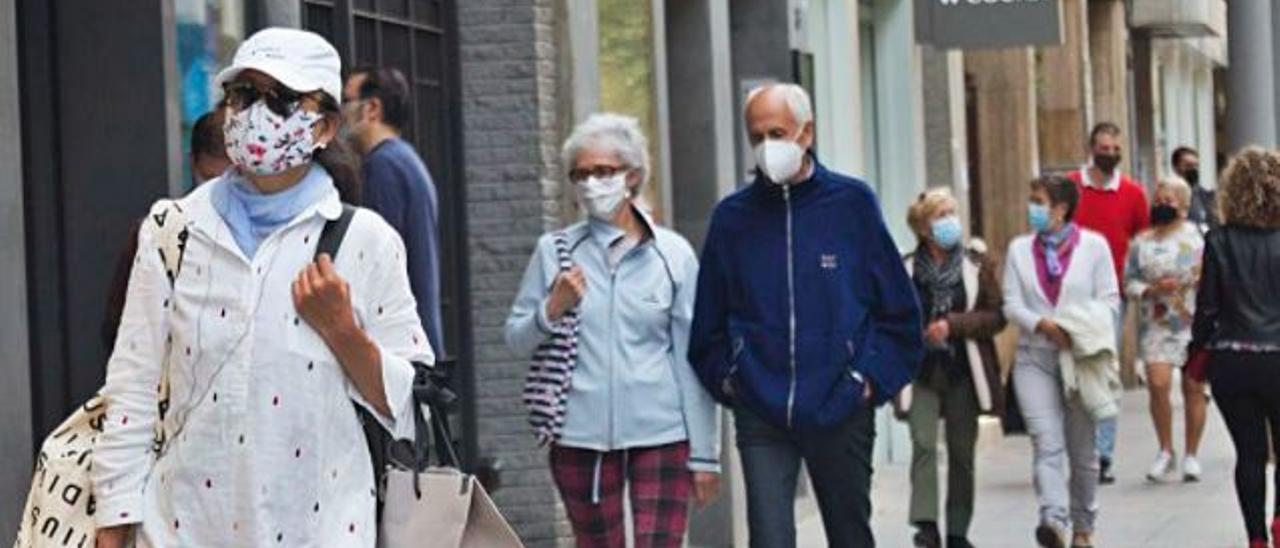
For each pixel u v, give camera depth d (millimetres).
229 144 8984
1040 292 20312
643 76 21484
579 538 14258
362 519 9055
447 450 9484
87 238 13133
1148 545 21766
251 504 8898
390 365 9031
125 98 13094
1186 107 60969
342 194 9312
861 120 30672
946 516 20562
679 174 22797
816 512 24266
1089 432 20484
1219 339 19109
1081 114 41281
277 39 9000
